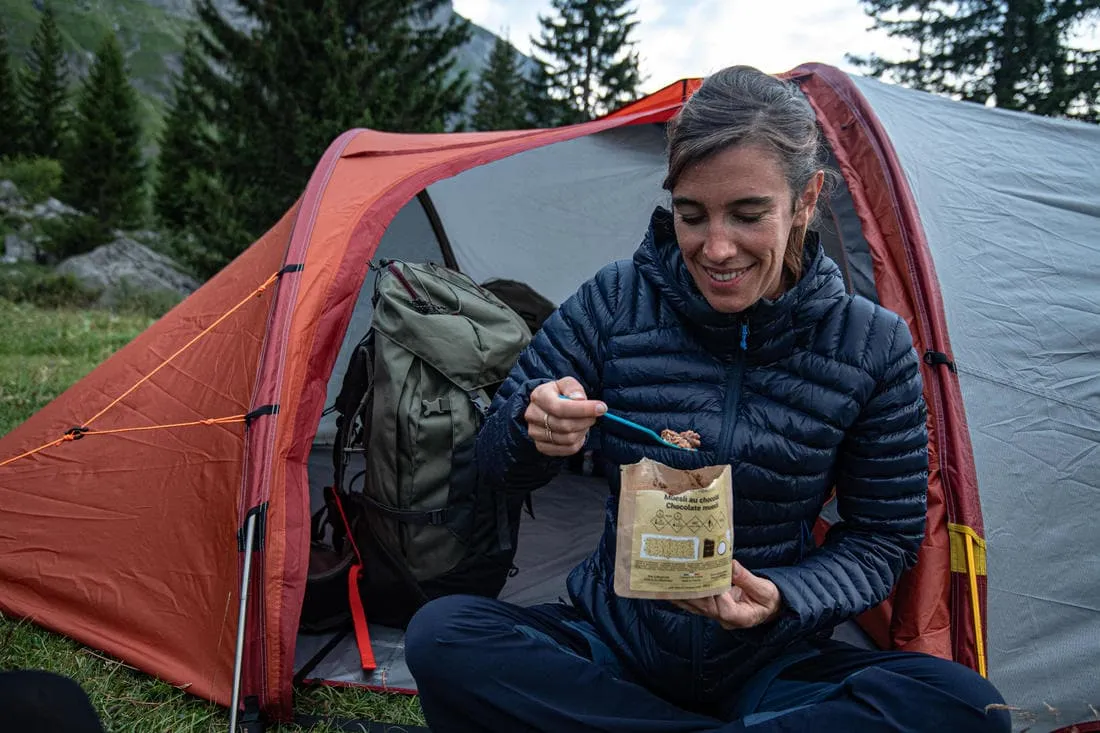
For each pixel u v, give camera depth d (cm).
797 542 130
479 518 213
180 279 1382
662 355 128
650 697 124
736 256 109
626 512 105
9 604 206
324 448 360
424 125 1504
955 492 185
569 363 135
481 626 122
